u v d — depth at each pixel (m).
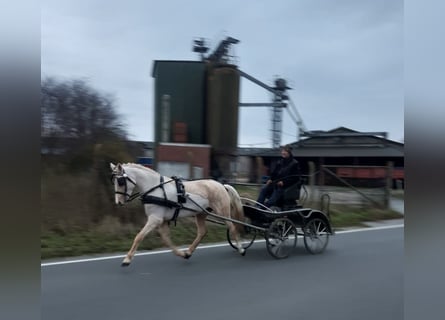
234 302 6.07
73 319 5.26
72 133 11.64
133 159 13.00
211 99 22.81
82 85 12.27
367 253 9.62
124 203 7.94
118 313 5.52
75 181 10.83
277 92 30.16
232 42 23.67
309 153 36.28
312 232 9.70
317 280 7.28
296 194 9.56
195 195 8.40
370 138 35.59
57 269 7.62
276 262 8.57
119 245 9.68
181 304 5.93
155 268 7.88
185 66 23.00
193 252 9.38
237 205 9.10
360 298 6.36
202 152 19.38
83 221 10.38
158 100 22.92
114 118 12.77
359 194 18.77
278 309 5.82
